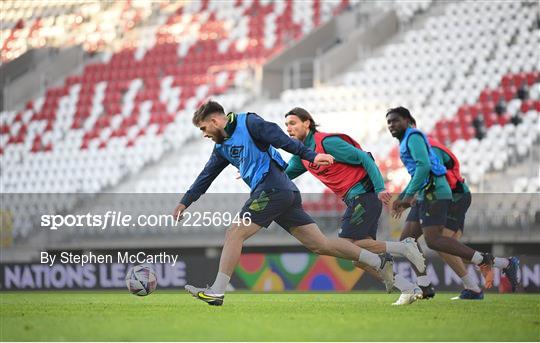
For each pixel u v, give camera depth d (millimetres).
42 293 41344
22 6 83750
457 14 66062
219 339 14633
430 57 64250
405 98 61719
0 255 54969
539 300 27766
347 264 40219
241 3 76500
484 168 54969
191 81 70688
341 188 23781
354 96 63062
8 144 70062
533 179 53094
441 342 14008
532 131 56094
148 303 27344
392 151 57781
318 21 71875
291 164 24391
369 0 71375
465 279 28188
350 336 14961
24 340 14695
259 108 65562
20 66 78562
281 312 21266
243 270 42094
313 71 69375
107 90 72625
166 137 66125
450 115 59031
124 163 65125
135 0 80812
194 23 76250
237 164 21469
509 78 60312
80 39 78812
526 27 63500
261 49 71188
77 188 64812
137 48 75750
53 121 70875
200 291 21281
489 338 14594
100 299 31734
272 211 20891
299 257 41188
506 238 47000
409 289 23812
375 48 67438
